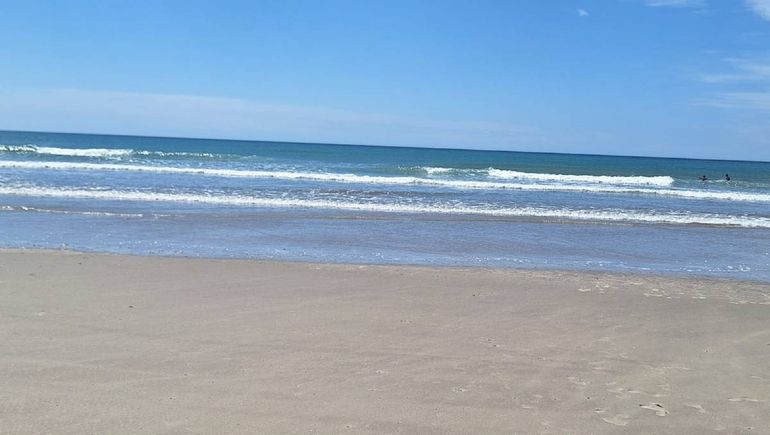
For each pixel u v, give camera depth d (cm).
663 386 505
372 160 5219
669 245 1344
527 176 3391
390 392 471
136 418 406
